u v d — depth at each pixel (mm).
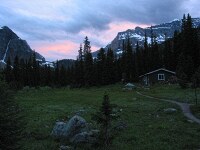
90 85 125125
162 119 37281
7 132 16797
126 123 33750
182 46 120250
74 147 22844
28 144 23734
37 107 49719
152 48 139125
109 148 22297
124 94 80688
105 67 125875
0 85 17422
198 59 113938
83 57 163125
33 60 156625
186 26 118688
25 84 146875
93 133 24344
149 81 114500
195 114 41125
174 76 107125
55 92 97250
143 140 25516
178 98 62625
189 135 27672
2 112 16797
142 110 46562
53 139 25625
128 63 126688
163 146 23359
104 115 22000
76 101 63250
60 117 38375
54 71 158875
